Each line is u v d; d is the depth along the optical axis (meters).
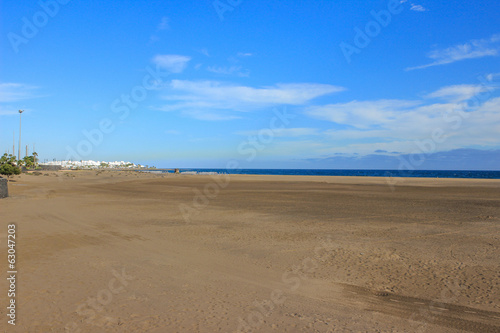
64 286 6.93
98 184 48.09
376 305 6.14
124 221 15.66
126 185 46.25
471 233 12.88
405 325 5.34
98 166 175.00
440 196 29.55
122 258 9.25
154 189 38.75
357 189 38.75
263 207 21.36
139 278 7.52
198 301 6.22
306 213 18.52
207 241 11.45
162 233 12.84
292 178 69.25
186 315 5.59
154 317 5.49
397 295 6.64
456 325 5.34
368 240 11.60
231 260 9.11
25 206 20.95
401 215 17.75
